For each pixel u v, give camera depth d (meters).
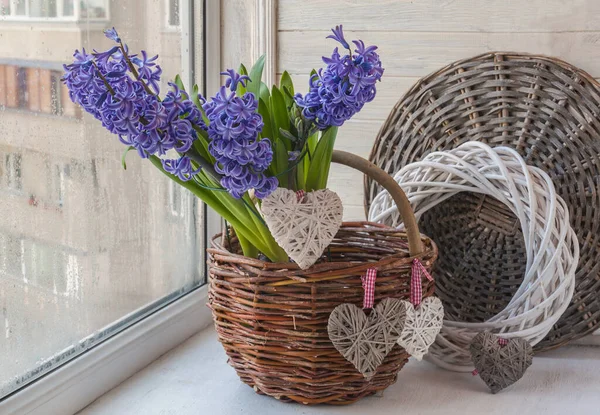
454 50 1.28
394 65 1.31
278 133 0.90
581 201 1.17
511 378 1.05
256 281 0.91
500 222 1.21
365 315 0.92
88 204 1.01
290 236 0.87
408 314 0.95
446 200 1.24
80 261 1.00
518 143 1.20
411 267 0.95
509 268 1.22
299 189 0.93
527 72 1.20
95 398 1.01
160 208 1.20
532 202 1.10
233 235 1.07
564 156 1.18
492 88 1.22
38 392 0.90
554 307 1.11
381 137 1.30
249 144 0.77
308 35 1.34
